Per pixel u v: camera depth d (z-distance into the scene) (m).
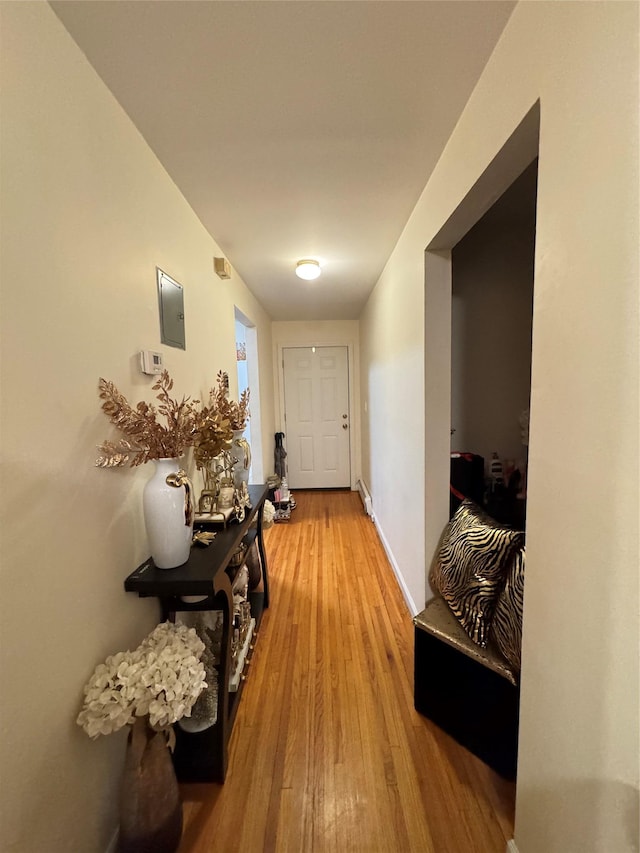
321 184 1.61
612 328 0.60
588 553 0.67
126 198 1.17
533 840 0.89
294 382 4.73
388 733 1.40
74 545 0.90
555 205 0.74
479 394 2.84
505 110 0.93
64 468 0.87
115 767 1.03
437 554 1.83
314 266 2.55
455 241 1.59
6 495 0.71
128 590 1.11
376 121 1.23
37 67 0.80
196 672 1.00
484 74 1.03
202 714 1.38
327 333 4.65
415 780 1.22
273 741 1.37
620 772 0.62
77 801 0.88
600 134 0.61
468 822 1.10
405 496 2.23
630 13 0.54
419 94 1.12
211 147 1.34
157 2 0.83
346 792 1.19
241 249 2.32
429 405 1.79
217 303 2.21
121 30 0.89
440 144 1.35
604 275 0.62
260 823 1.12
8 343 0.72
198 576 1.13
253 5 0.84
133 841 0.97
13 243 0.73
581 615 0.70
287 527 3.59
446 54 0.98
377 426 3.30
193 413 1.48
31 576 0.77
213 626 1.55
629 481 0.58
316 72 1.03
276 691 1.61
